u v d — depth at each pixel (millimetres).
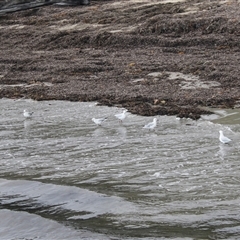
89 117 19750
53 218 12094
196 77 23531
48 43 31969
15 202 13031
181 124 18266
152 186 13258
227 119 18359
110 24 33250
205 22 30000
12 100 22844
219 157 15000
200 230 10953
